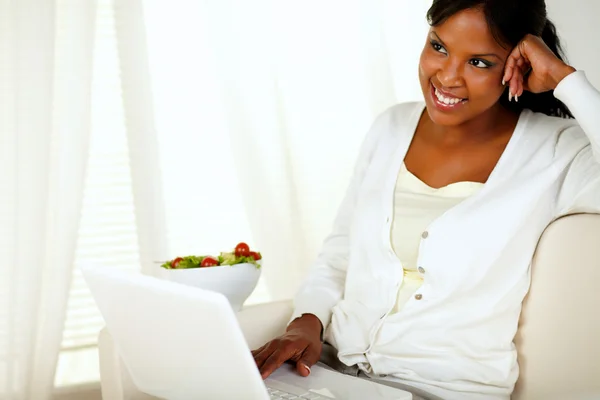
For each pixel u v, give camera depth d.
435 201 1.59
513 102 1.66
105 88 2.62
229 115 2.62
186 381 1.26
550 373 1.51
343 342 1.65
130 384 1.53
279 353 1.54
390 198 1.64
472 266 1.53
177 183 2.69
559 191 1.55
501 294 1.54
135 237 2.65
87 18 2.44
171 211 2.69
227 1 2.59
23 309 2.38
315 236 2.73
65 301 2.44
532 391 1.54
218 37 2.60
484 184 1.56
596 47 2.43
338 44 2.72
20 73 2.38
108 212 2.63
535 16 1.55
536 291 1.54
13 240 2.37
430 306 1.55
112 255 2.64
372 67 2.73
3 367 2.39
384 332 1.59
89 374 2.62
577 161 1.54
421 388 1.54
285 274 2.69
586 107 1.46
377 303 1.61
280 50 2.67
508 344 1.55
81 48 2.43
